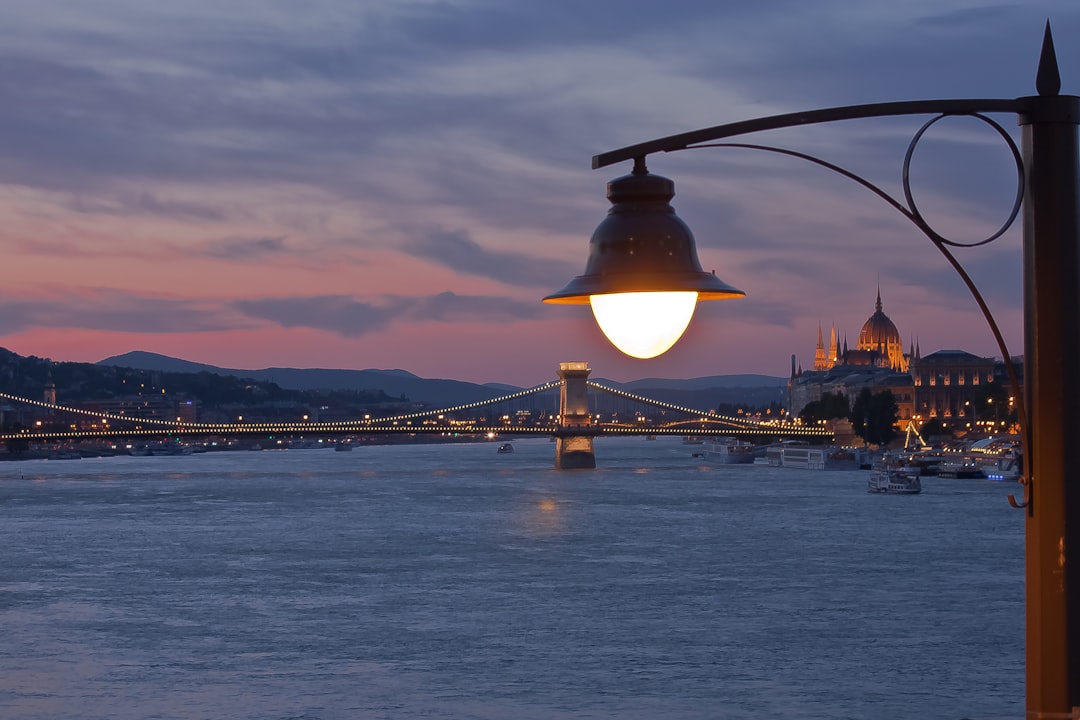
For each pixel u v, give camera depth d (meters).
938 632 96.81
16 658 90.94
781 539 159.62
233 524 185.38
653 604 110.06
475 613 106.56
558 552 147.75
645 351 11.77
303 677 84.81
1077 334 13.34
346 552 149.25
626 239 11.80
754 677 83.50
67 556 147.25
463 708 76.50
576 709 75.94
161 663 89.19
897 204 12.49
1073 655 13.47
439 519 191.50
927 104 12.76
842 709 75.81
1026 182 13.33
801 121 12.55
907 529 170.38
